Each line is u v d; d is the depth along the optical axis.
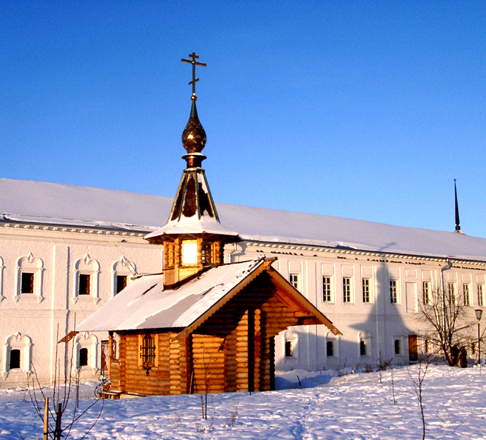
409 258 54.53
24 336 34.88
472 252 61.91
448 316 51.69
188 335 20.78
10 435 12.72
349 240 52.34
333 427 13.74
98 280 37.81
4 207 36.31
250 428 13.57
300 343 45.62
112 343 25.48
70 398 25.28
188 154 24.62
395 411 16.19
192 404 17.39
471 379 25.48
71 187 44.03
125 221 39.97
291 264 46.72
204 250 23.67
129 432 13.20
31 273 35.81
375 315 51.16
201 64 25.50
